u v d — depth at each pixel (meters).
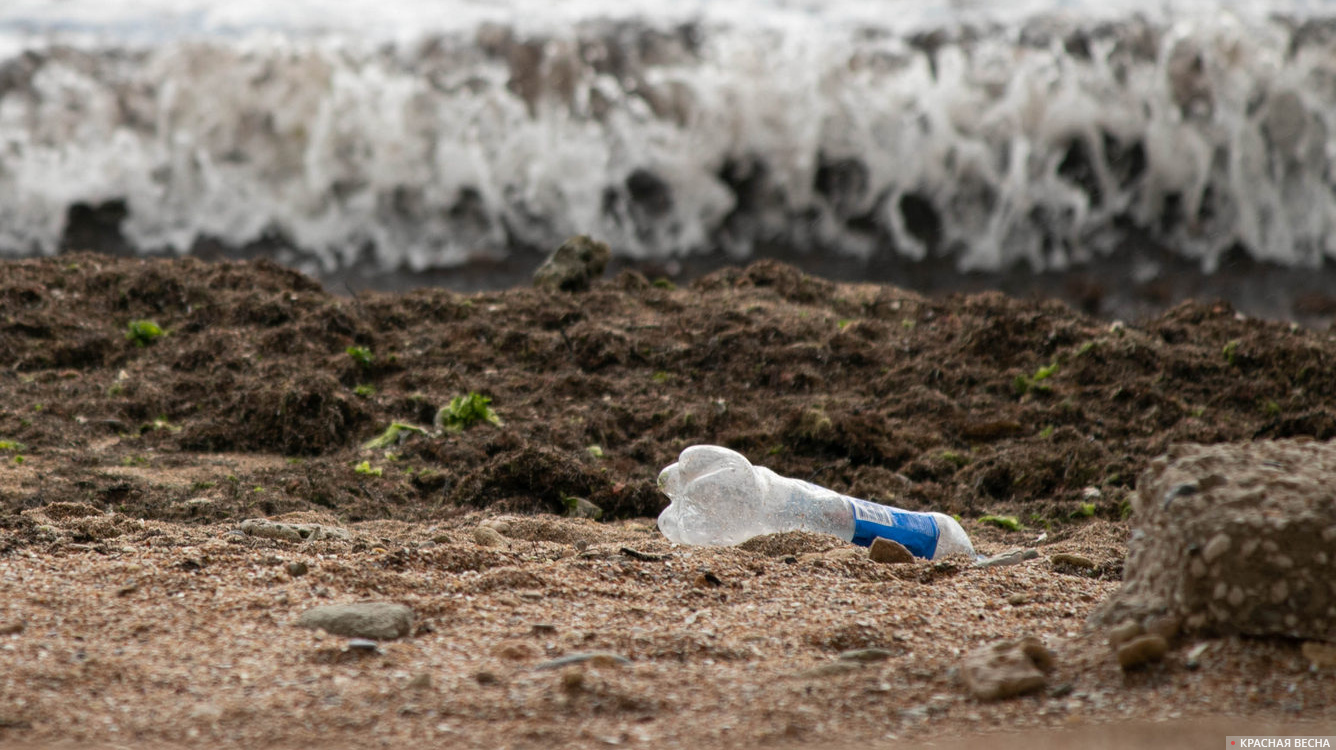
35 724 10.72
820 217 64.81
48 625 13.27
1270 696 10.63
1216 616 11.56
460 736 10.68
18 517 18.69
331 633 13.24
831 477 25.75
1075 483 25.62
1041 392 30.17
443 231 63.44
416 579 15.14
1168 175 66.31
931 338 34.12
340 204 64.88
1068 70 70.88
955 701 11.39
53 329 31.86
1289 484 11.86
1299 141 68.06
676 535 19.33
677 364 31.91
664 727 10.91
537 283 37.81
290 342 31.58
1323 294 56.16
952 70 70.62
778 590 15.39
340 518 22.53
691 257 62.12
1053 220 63.81
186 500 22.58
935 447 27.62
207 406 28.42
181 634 13.14
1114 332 32.72
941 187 66.06
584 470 24.70
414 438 26.94
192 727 10.80
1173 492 12.35
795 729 10.79
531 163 66.88
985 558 18.86
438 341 32.88
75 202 63.97
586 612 14.24
